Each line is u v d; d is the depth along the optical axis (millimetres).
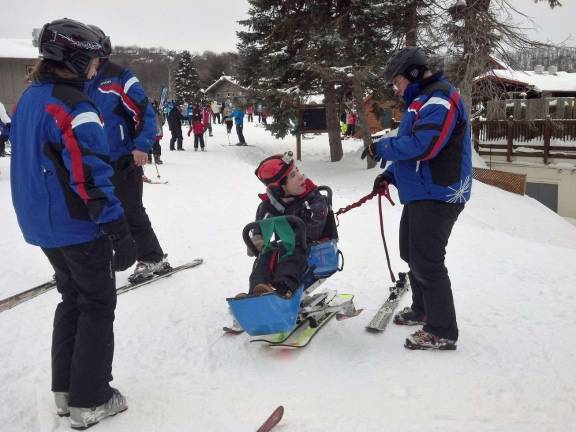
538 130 19172
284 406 2746
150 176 12625
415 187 3197
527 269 5148
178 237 6469
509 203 14539
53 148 2311
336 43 17266
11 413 2750
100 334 2564
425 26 16969
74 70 2387
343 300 3826
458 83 17234
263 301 3010
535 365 3148
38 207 2369
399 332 3627
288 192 3396
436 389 2877
